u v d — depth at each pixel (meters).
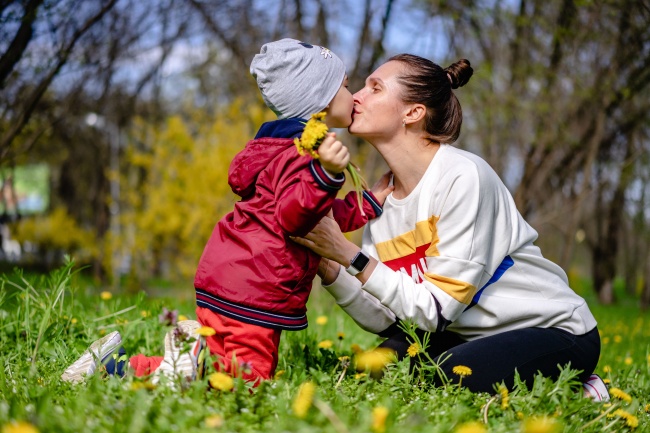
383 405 1.94
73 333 3.25
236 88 13.79
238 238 2.30
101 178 19.12
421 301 2.39
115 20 7.10
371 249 2.85
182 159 13.36
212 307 2.30
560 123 9.82
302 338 3.43
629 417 2.15
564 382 2.23
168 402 1.83
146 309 3.90
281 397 1.93
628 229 24.36
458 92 9.42
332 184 2.11
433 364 2.38
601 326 7.09
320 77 2.44
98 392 1.95
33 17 4.74
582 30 8.23
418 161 2.60
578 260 33.19
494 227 2.53
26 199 31.95
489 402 2.08
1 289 3.51
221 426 1.73
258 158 2.34
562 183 11.37
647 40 7.91
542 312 2.52
